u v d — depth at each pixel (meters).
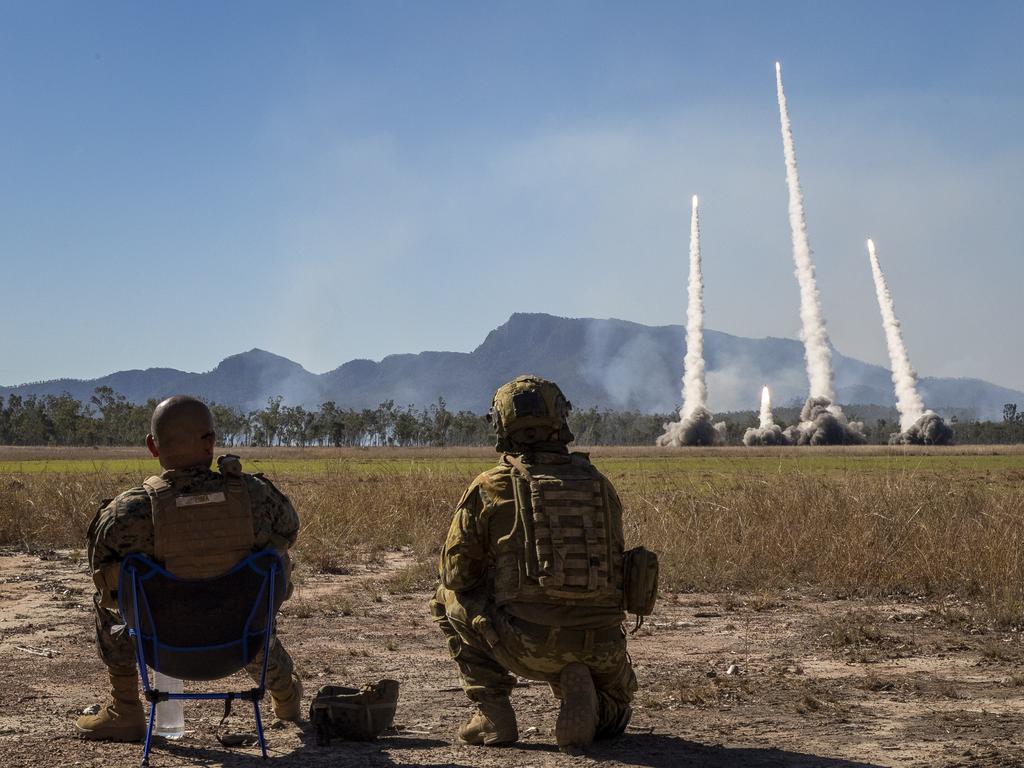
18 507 15.41
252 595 4.57
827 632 8.42
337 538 14.53
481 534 4.89
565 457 5.00
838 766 4.58
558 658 4.75
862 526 12.10
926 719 5.61
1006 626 8.71
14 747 4.89
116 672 5.00
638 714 5.75
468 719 5.50
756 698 6.19
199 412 4.68
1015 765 4.63
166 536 4.48
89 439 161.00
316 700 5.11
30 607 9.75
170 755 4.74
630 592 4.86
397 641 8.17
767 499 14.09
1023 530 11.61
